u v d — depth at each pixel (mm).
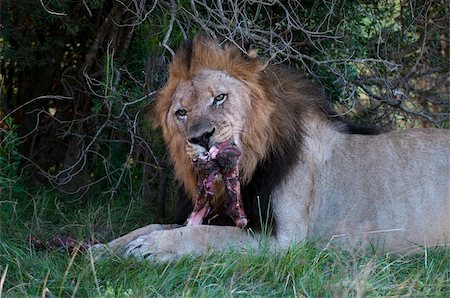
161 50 11789
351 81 12430
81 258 9258
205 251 9180
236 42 10273
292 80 10336
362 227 10172
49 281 8531
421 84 14828
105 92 11617
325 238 10195
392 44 13594
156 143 12711
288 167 9891
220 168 9344
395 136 10523
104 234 11336
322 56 12812
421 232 10156
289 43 11016
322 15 12828
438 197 10188
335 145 10422
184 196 10445
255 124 9625
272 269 8820
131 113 12477
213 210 10000
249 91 9602
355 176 10305
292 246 9398
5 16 13422
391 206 10180
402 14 13555
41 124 14906
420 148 10398
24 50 13594
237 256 9055
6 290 8570
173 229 9430
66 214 12414
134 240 9367
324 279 8578
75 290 7820
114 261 9055
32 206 12539
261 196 9734
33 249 9773
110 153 13312
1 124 14578
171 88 9852
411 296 8234
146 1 12461
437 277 8758
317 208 10227
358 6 13273
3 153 12625
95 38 13859
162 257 9164
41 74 14703
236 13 10531
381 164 10328
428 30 13844
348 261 9242
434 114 13859
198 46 9750
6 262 9195
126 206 12836
